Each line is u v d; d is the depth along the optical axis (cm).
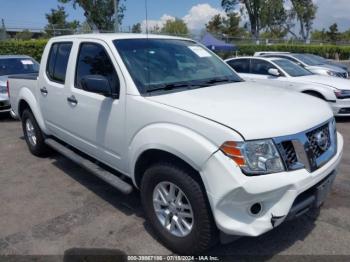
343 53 3734
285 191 250
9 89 594
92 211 379
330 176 294
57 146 471
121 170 352
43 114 491
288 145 256
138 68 339
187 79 359
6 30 2119
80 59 397
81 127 393
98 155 380
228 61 1013
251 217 253
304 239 318
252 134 245
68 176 481
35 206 394
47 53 472
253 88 356
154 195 309
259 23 4506
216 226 269
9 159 557
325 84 805
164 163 289
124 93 324
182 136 264
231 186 241
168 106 288
